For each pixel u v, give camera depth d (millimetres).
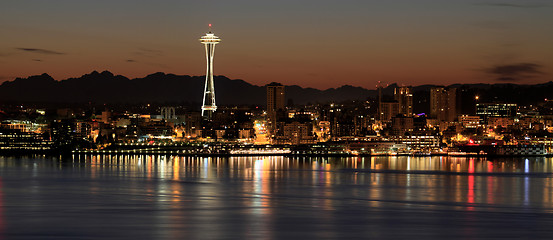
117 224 178875
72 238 161250
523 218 192375
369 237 163000
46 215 194875
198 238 161125
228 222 183125
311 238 162000
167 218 189500
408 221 186000
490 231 170375
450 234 166375
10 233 167000
